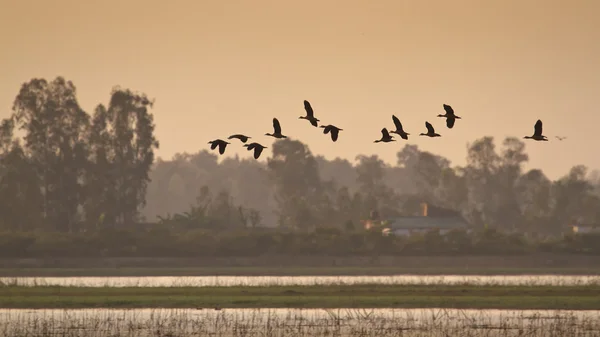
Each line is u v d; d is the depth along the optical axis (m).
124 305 72.94
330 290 82.25
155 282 99.56
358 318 64.62
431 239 128.38
